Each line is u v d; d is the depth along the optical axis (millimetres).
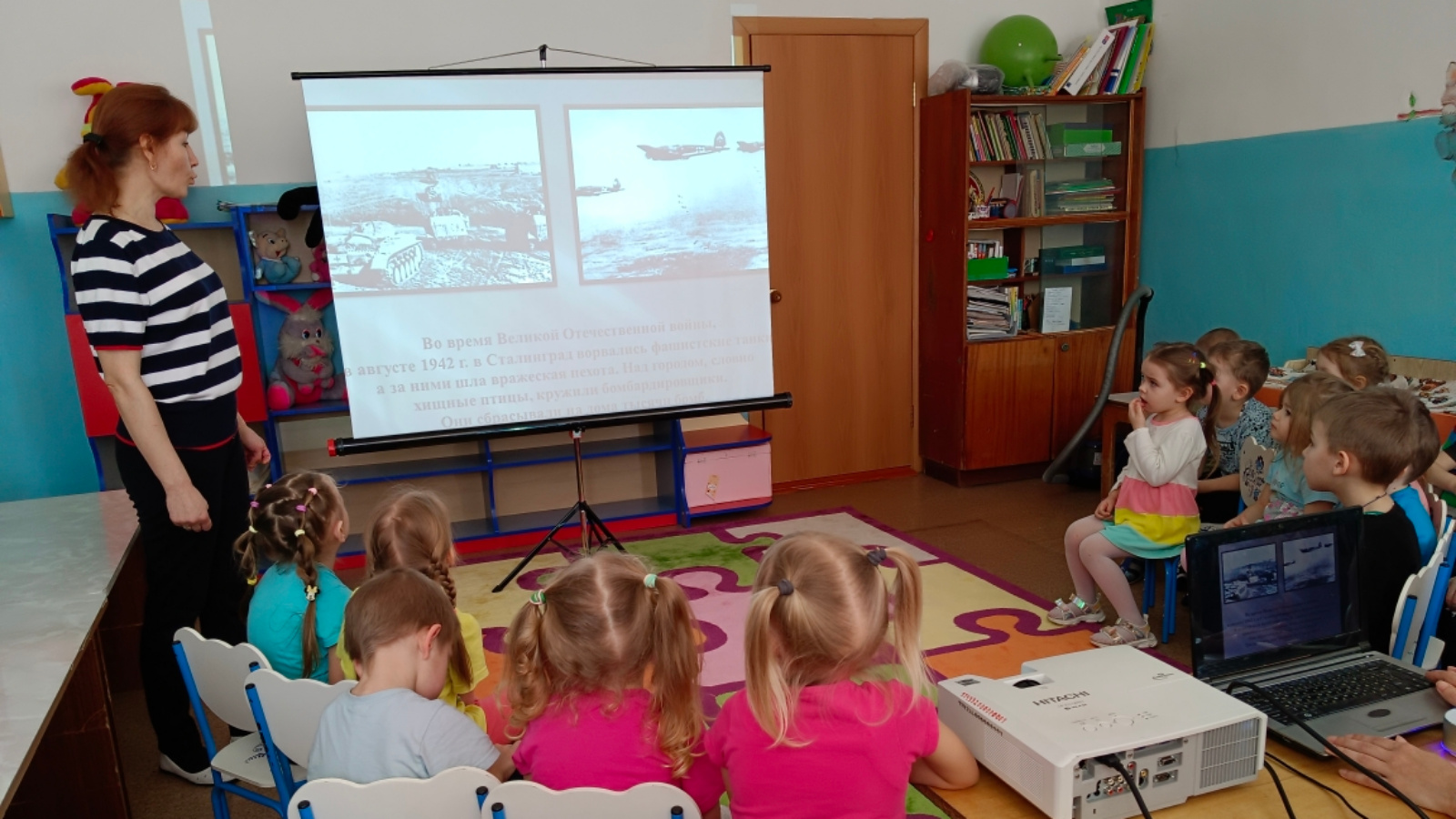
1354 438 1820
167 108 1922
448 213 2971
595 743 1245
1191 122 4082
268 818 1962
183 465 2002
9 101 3096
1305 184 3613
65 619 1729
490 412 3096
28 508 2564
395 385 2998
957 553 3338
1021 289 4414
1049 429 4254
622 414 3193
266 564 2609
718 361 3303
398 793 1158
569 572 1323
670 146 3152
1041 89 4082
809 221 4094
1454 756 1376
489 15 3514
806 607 1214
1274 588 1614
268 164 3365
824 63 3990
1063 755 1217
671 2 3742
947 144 4012
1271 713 1490
